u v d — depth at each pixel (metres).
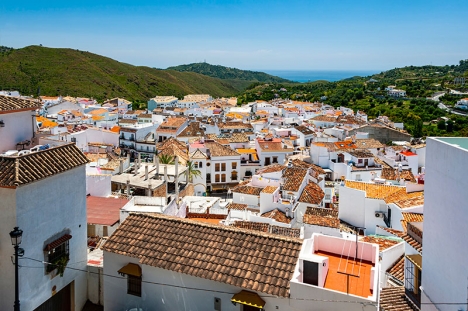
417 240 25.52
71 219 23.61
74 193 23.84
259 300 18.70
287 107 170.12
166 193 46.22
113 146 95.56
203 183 80.81
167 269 20.53
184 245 21.80
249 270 19.75
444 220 19.47
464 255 17.48
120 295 22.30
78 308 24.52
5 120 24.64
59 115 130.50
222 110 174.50
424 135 122.12
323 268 19.44
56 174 21.95
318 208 47.59
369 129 112.44
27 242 20.31
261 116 157.75
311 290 18.11
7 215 19.61
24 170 20.19
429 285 21.23
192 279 20.36
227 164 82.75
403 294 24.52
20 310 19.95
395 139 112.00
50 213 21.84
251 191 57.41
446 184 19.25
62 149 23.58
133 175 53.31
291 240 21.19
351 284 19.52
